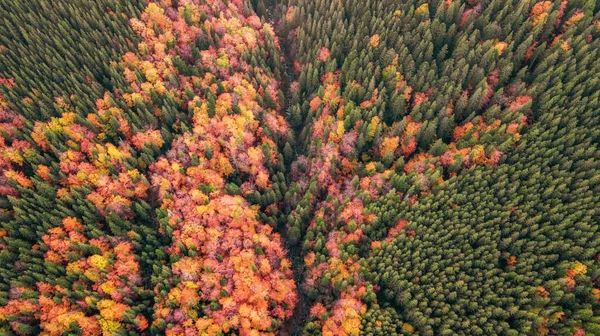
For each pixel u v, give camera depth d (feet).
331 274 216.13
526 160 214.69
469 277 194.70
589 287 182.60
